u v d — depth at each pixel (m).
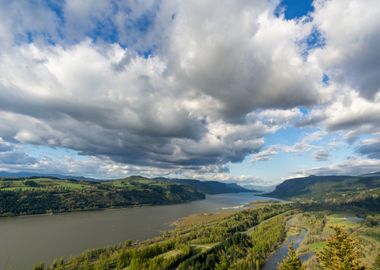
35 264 130.50
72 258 134.00
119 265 123.75
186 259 138.50
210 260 134.25
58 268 120.31
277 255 157.50
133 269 117.06
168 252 148.25
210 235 182.75
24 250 160.12
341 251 50.12
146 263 123.88
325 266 54.62
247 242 172.88
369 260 121.81
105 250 148.12
